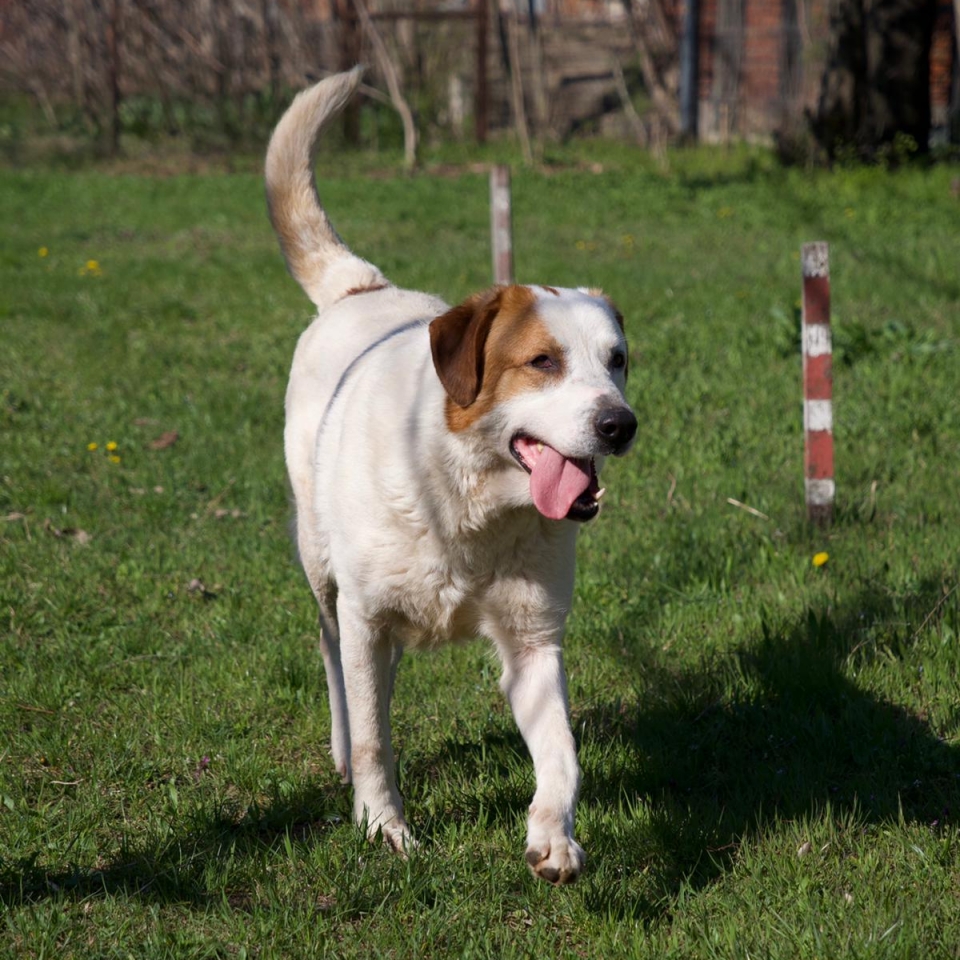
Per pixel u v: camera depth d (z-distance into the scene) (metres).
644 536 6.31
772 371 9.50
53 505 6.90
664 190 21.33
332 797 4.08
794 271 13.91
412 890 3.44
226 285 13.41
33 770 4.19
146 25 27.95
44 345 10.64
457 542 3.60
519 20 31.41
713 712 4.59
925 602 5.25
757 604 5.39
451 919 3.36
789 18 27.77
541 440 3.46
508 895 3.48
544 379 3.48
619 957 3.19
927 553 5.83
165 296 12.80
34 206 19.94
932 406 8.40
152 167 25.95
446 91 30.28
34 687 4.71
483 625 3.79
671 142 28.22
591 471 3.48
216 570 6.04
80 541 6.34
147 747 4.37
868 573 5.66
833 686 4.62
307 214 5.03
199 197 20.95
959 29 19.53
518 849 3.70
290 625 5.40
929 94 23.31
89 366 9.91
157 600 5.63
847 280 13.20
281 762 4.35
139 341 10.88
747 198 20.36
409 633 3.86
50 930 3.24
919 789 4.01
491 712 4.65
